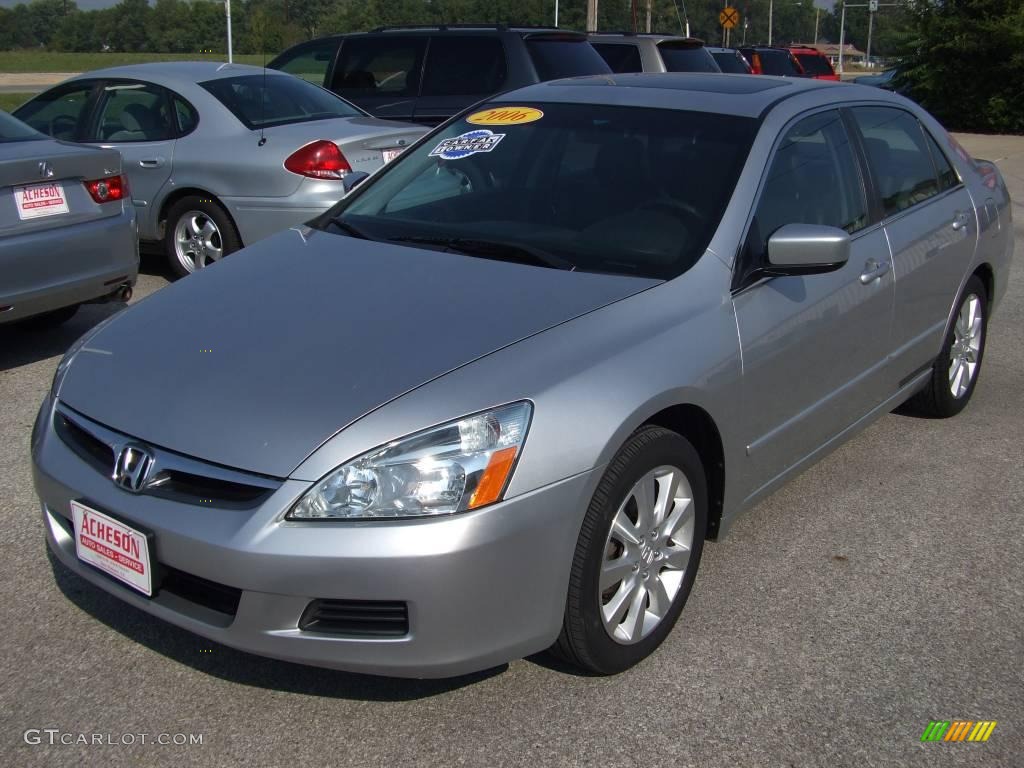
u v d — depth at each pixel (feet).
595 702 9.51
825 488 14.43
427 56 31.27
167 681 9.71
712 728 9.21
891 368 14.34
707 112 12.69
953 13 78.74
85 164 17.78
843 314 12.55
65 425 9.79
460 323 9.64
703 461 10.98
